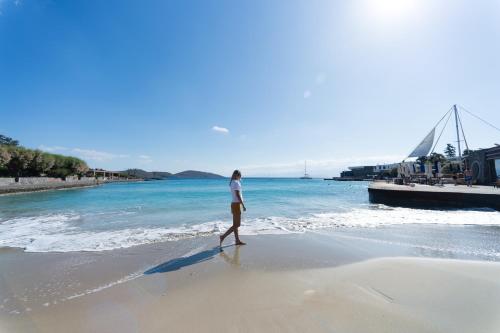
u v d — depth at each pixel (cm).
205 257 493
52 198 2059
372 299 309
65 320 274
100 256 504
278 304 298
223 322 261
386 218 977
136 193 2628
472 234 694
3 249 556
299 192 2819
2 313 291
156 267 439
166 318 272
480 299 307
